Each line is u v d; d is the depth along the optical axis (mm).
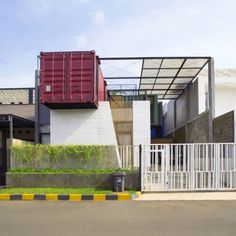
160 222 8844
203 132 22016
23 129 26141
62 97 18109
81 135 19453
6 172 16250
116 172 14883
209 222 8812
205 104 23797
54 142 19453
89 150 16141
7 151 16781
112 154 16109
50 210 11031
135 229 8055
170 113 37906
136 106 20641
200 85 23859
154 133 39375
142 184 14898
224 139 17797
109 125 19422
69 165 16172
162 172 14891
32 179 15797
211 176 14930
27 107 25938
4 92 28281
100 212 10508
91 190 14750
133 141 20453
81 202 12852
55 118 19578
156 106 30859
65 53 18375
